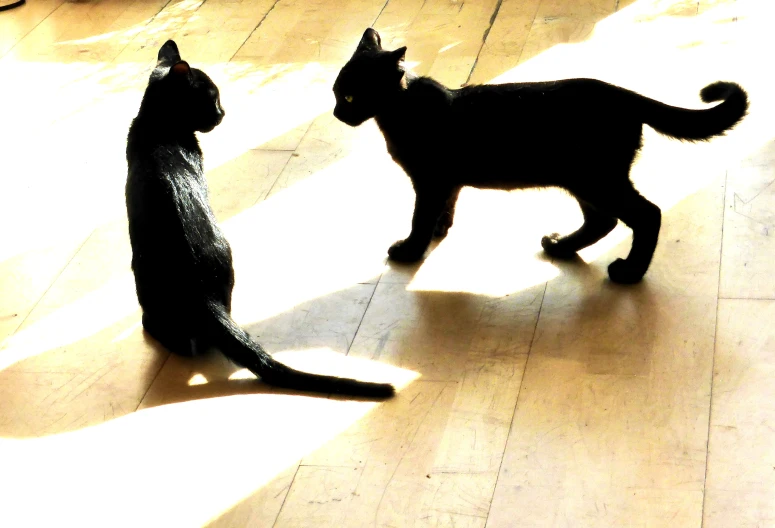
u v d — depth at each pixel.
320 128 3.44
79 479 2.22
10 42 4.22
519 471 2.11
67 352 2.62
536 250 2.80
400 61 2.61
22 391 2.50
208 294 2.45
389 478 2.13
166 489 2.17
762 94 3.24
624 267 2.60
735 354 2.33
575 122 2.46
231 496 2.13
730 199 2.84
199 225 2.48
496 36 3.79
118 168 3.35
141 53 4.02
